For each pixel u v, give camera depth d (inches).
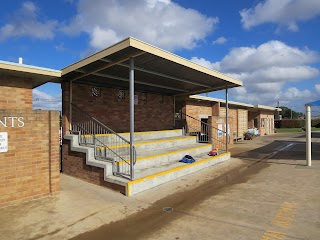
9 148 214.7
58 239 157.9
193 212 199.9
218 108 708.0
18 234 163.6
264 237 155.6
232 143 663.8
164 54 253.0
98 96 395.5
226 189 262.4
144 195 243.6
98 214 197.0
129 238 159.6
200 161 361.4
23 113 223.8
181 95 542.9
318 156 479.8
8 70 243.3
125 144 341.7
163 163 338.6
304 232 161.5
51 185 240.2
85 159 294.7
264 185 274.4
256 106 1015.0
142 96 482.0
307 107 381.1
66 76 325.1
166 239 157.2
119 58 257.6
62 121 343.9
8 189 213.8
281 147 652.1
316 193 240.8
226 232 163.8
